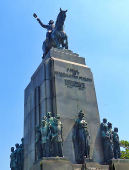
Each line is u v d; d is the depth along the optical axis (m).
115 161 13.77
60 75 16.22
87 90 16.75
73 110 15.32
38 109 16.06
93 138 14.96
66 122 14.57
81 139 13.86
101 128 15.59
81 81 16.89
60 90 15.58
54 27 21.92
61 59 17.92
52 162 11.71
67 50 19.25
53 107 15.09
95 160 14.16
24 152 17.42
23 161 17.50
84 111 15.73
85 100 16.20
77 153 13.77
